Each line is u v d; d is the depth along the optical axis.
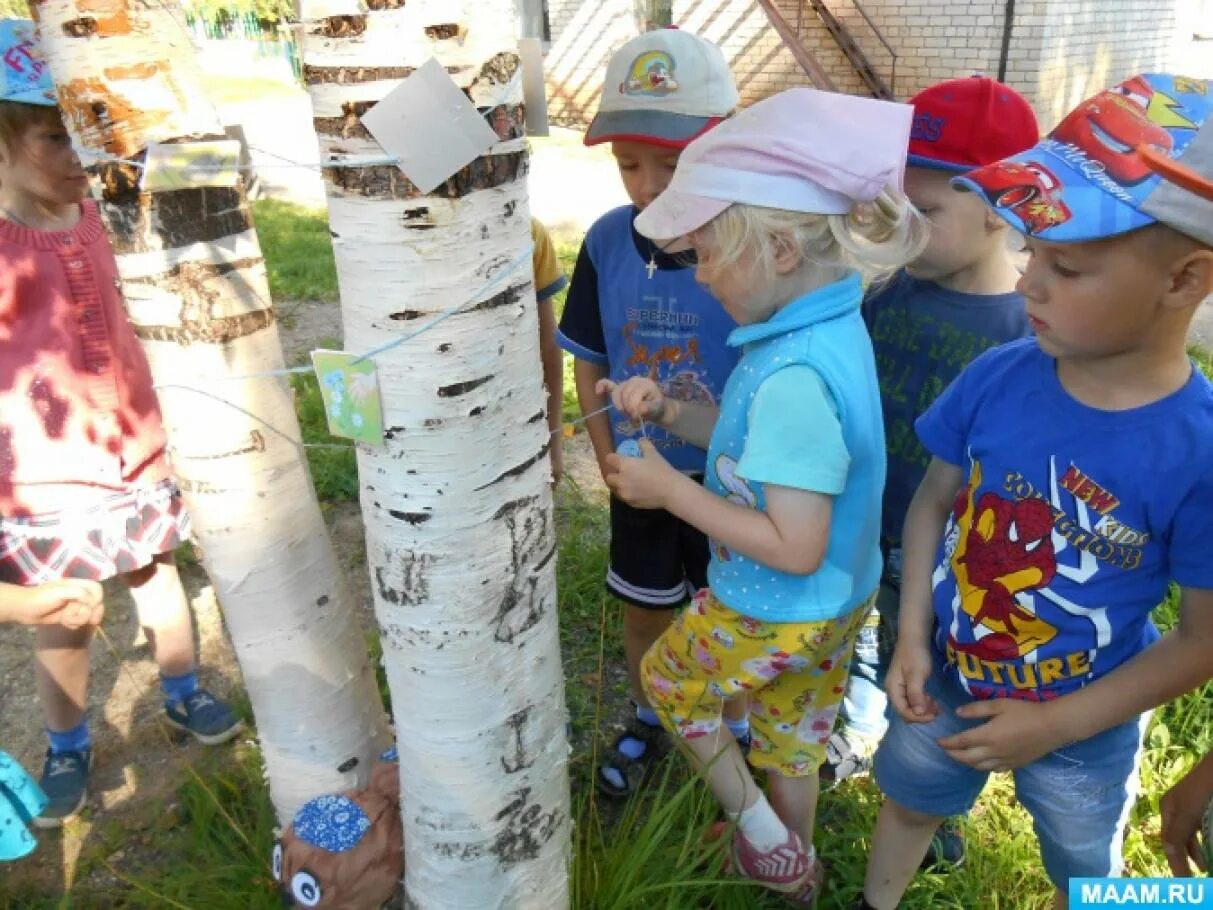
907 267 2.05
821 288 1.65
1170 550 1.46
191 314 1.67
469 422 1.44
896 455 2.15
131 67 1.56
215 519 1.76
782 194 1.55
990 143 1.87
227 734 2.66
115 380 2.25
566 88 12.61
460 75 1.31
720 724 1.99
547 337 2.76
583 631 3.10
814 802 2.11
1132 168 1.29
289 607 1.85
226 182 1.59
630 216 2.23
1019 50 9.36
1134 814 2.33
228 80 17.03
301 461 1.87
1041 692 1.64
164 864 2.30
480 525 1.50
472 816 1.65
